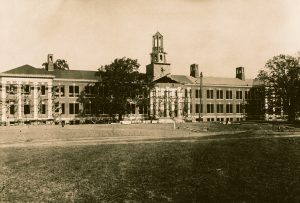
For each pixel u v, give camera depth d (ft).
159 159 91.25
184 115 299.99
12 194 69.26
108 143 120.37
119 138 139.64
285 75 265.95
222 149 103.60
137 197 68.59
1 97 243.81
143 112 286.66
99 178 77.36
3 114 242.99
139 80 264.72
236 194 70.49
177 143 117.19
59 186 73.15
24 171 81.97
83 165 86.22
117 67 258.78
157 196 69.05
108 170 82.43
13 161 90.43
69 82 265.34
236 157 93.86
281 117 335.06
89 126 202.18
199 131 176.55
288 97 266.57
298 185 74.43
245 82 342.44
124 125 213.05
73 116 264.72
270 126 203.82
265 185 74.38
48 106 255.29
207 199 68.28
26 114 249.96
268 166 86.22
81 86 268.21
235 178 77.87
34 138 139.85
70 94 265.13
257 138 131.34
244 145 110.83
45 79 255.09
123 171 81.82
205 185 74.08
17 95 247.50
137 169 83.10
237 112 333.42
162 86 294.66
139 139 134.62
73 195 69.00
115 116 272.72
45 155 96.89
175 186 73.46
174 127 193.36
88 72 279.69
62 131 166.30
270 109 280.72
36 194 69.31
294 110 268.00
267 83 277.44
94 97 269.44
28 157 94.68
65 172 81.20
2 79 244.63
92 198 67.87
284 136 140.26
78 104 266.77
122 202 66.64
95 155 96.32
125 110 264.93
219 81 331.36
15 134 153.58
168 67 301.22
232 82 335.88
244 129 187.93
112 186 73.20
